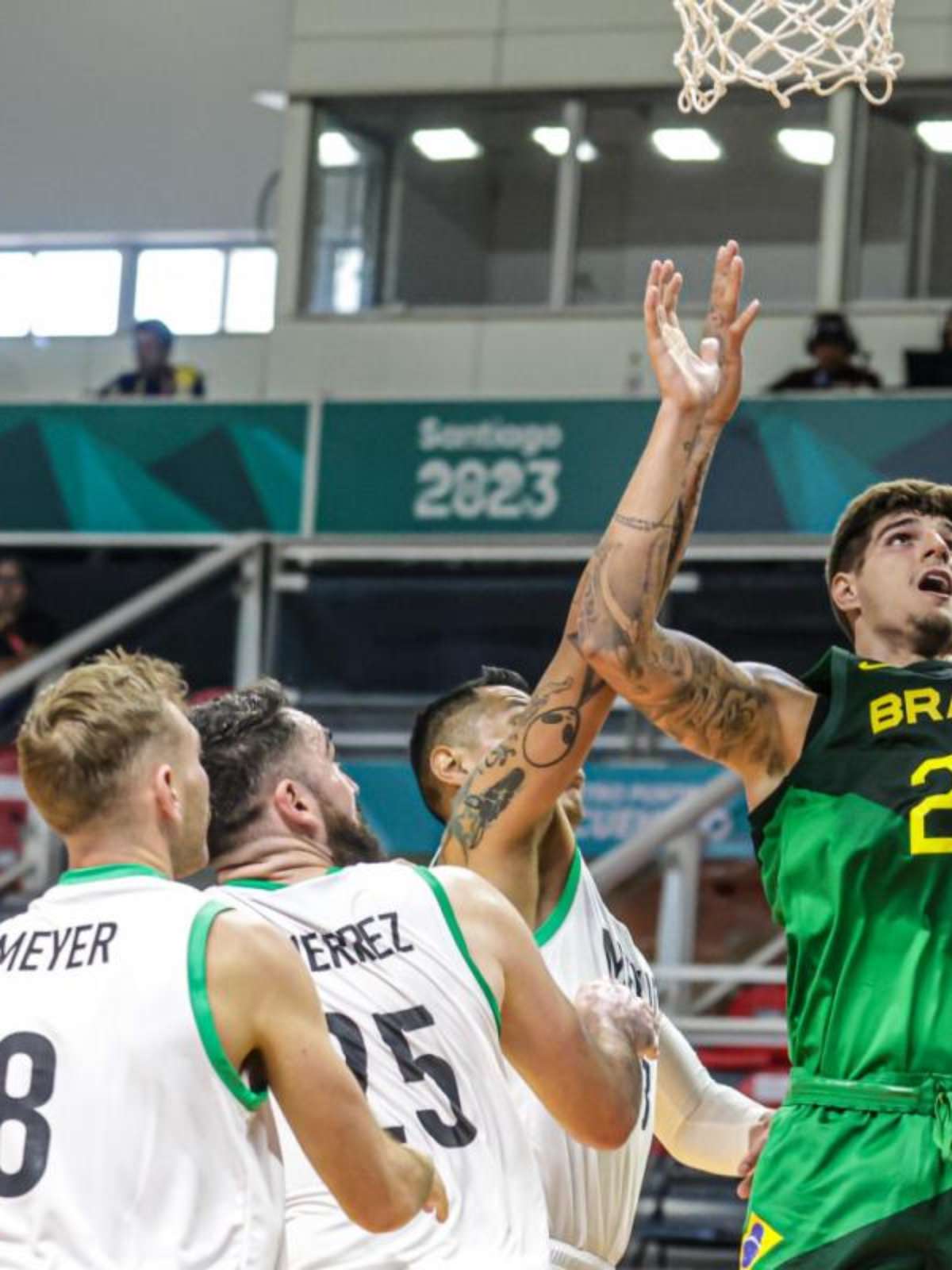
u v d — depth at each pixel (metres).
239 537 12.71
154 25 18.75
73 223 19.50
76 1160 3.33
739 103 15.77
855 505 4.31
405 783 11.32
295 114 16.62
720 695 4.06
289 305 16.50
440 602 12.44
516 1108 3.96
